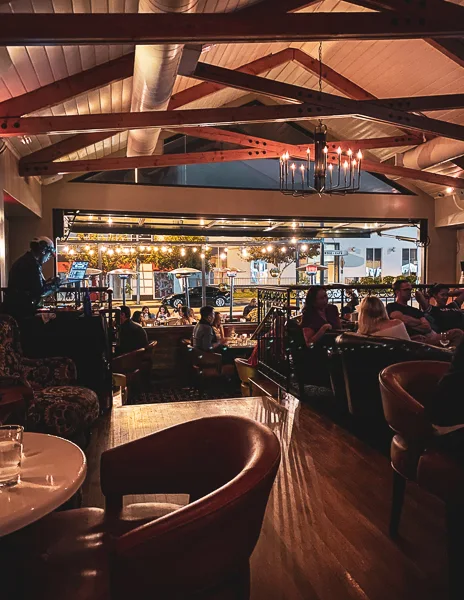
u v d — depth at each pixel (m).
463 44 5.71
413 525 2.54
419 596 1.99
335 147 7.71
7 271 8.57
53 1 3.88
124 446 1.61
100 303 7.05
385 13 3.69
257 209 9.77
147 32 3.38
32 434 1.73
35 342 4.28
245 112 5.48
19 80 4.82
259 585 2.06
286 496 2.86
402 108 5.61
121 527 1.56
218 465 1.52
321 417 4.36
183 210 9.46
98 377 4.42
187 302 13.02
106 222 10.70
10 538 1.50
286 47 7.52
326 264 16.16
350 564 2.20
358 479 3.08
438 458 2.01
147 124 5.35
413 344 3.43
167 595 1.07
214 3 4.81
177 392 7.75
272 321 5.77
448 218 10.34
